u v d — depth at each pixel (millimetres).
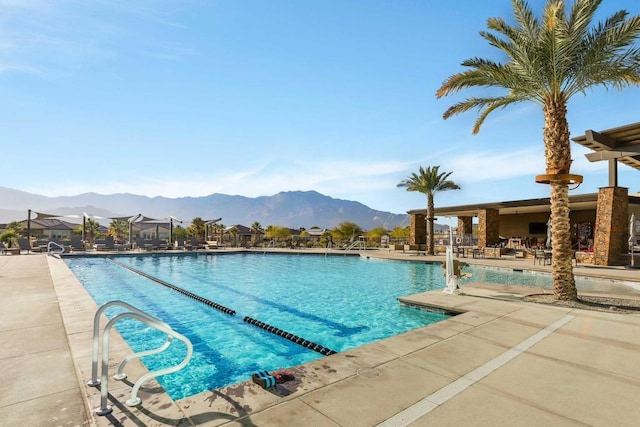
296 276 16531
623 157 17047
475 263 18438
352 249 34812
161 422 3000
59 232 63312
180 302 10891
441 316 8172
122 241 34875
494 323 6422
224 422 3020
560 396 3551
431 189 26109
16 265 15781
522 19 8734
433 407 3309
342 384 3799
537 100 9812
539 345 5168
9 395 3471
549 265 17438
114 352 4652
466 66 9961
